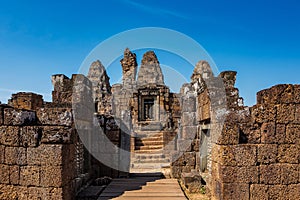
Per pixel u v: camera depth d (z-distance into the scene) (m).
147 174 13.84
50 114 7.89
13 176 7.48
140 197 9.30
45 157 7.41
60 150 7.39
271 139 8.09
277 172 7.97
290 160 8.02
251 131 8.27
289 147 8.07
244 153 8.01
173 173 13.27
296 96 8.25
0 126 7.58
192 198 10.48
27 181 7.43
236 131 8.09
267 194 7.93
